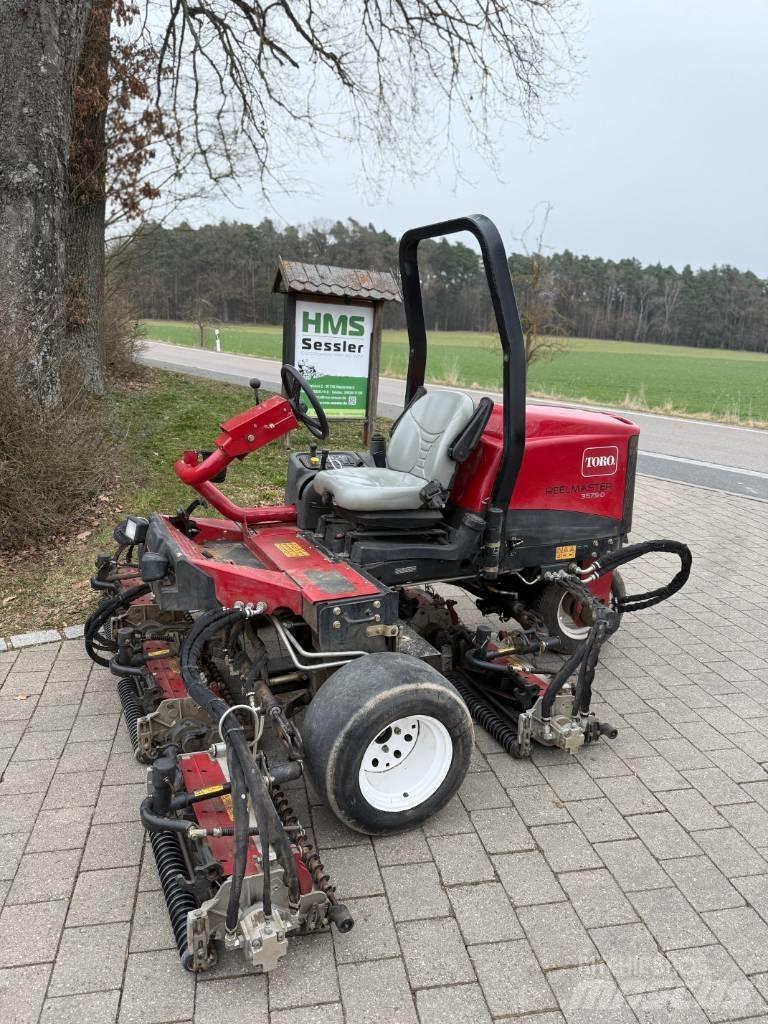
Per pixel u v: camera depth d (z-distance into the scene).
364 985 2.22
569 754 3.42
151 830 2.43
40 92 6.28
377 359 8.88
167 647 3.68
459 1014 2.13
